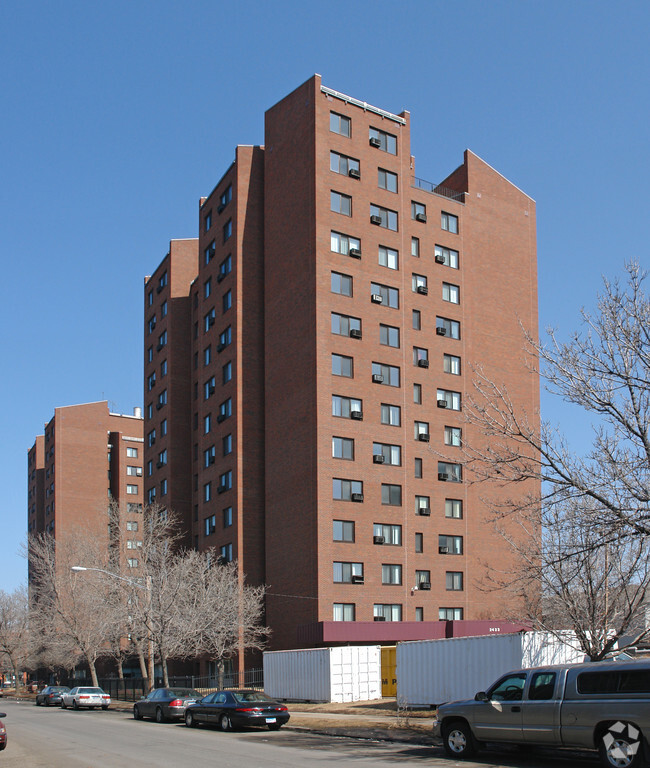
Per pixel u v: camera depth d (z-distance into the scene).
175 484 74.12
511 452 22.11
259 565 59.53
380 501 57.06
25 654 94.69
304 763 19.12
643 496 19.73
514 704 18.58
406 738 24.34
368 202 61.00
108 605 56.66
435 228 65.25
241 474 60.31
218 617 51.31
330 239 58.56
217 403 65.06
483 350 65.94
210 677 59.31
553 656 28.20
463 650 29.92
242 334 62.62
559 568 24.75
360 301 59.12
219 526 62.59
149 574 50.84
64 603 68.62
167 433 76.00
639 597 25.28
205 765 19.27
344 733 26.89
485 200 69.38
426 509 59.09
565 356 20.84
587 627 25.33
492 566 61.56
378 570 55.94
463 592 59.75
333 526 54.72
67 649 71.12
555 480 20.95
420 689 31.69
